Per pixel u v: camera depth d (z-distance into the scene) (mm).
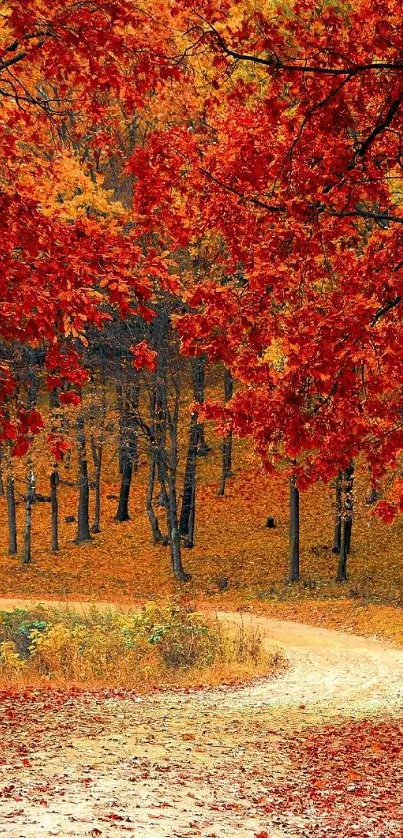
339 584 37000
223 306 10000
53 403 42188
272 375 10391
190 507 45906
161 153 9695
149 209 9656
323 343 9234
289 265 9984
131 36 7914
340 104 9086
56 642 20203
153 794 9312
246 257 10203
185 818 8281
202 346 10188
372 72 9047
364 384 10180
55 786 9344
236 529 46562
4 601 35750
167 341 38938
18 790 9070
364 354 9234
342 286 10359
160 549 44812
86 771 10328
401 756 12414
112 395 50719
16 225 7766
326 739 13555
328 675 21172
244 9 8359
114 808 8406
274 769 11367
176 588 39344
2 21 7598
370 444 10469
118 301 8062
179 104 9461
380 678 20844
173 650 21266
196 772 10789
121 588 39469
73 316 8344
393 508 11234
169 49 8180
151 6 7961
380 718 15547
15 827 7297
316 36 8906
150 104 9383
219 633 23719
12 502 45469
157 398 43281
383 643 27547
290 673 21422
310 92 9117
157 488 54125
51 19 7352
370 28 8867
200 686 18781
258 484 51844
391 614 31031
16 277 7773
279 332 10016
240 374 10414
